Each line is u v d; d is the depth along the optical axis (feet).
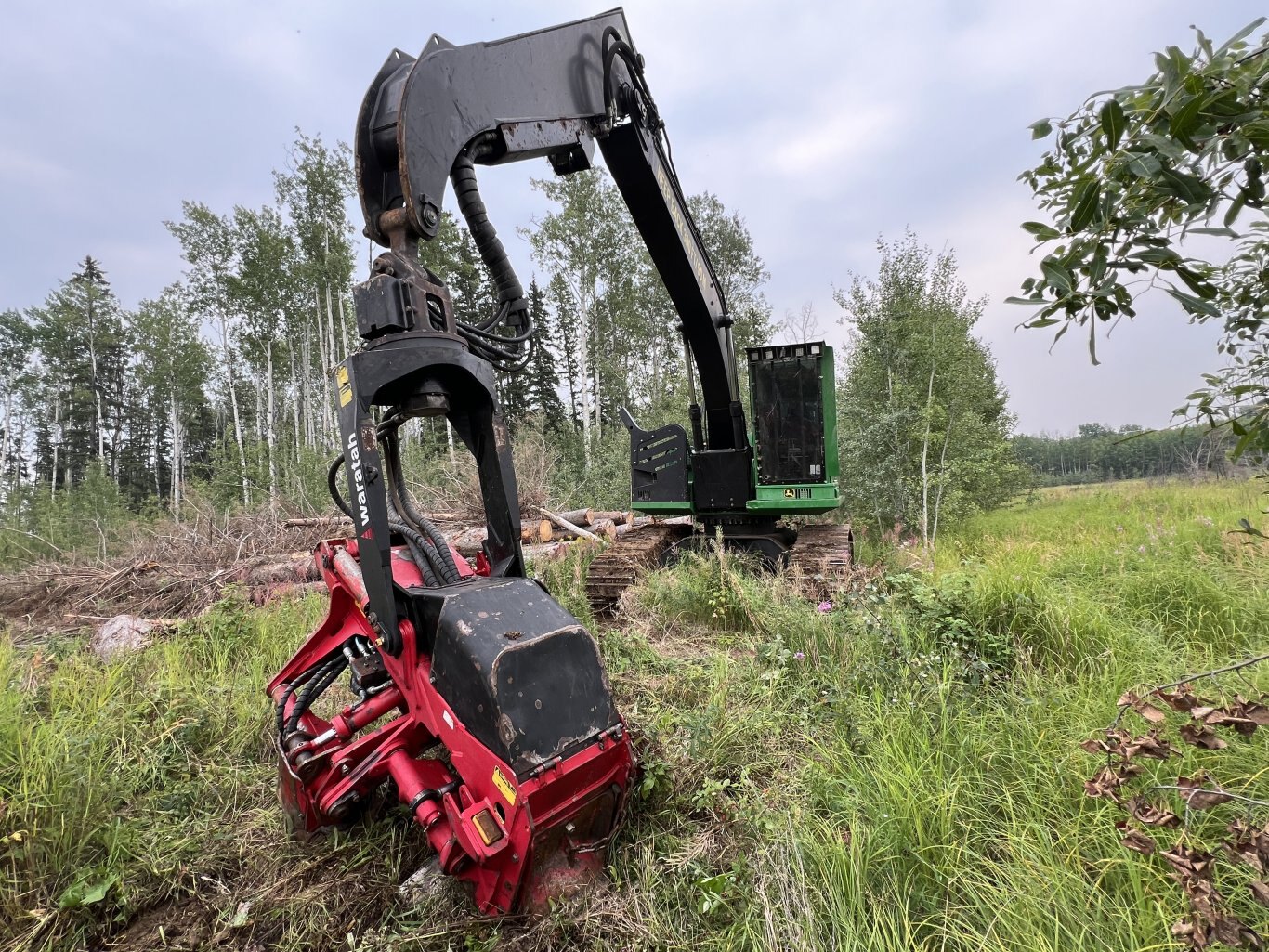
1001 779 8.91
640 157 15.98
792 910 7.13
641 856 8.42
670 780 9.64
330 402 80.53
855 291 39.83
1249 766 7.88
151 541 30.40
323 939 7.91
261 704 13.70
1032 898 6.51
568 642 7.68
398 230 8.79
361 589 9.55
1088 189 3.91
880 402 39.75
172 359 93.40
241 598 20.95
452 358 8.39
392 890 8.57
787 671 13.38
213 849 9.61
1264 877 5.19
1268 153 3.67
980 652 13.38
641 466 24.29
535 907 7.41
